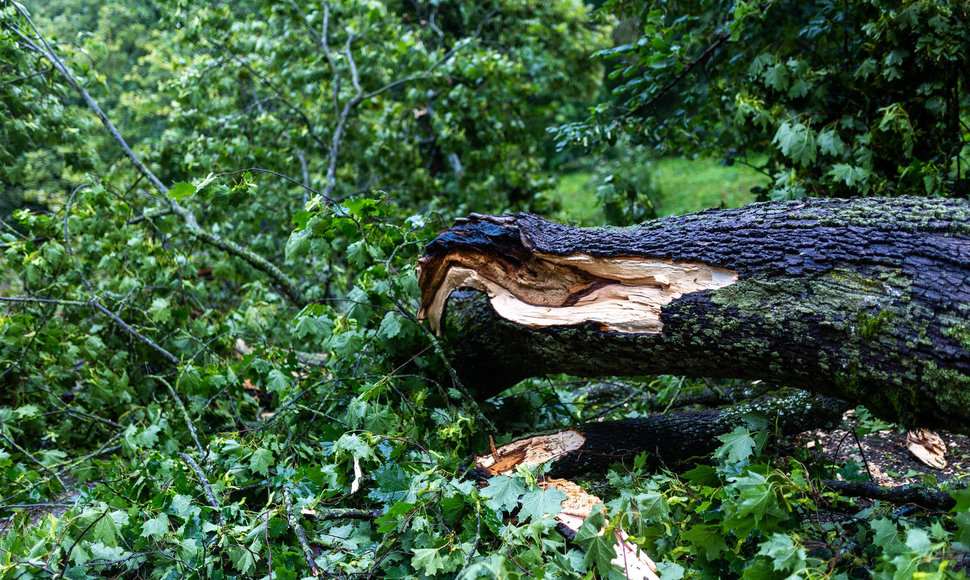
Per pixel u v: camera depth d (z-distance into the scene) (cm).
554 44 704
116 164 444
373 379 246
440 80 508
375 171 544
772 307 175
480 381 270
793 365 177
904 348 154
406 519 179
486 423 244
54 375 318
